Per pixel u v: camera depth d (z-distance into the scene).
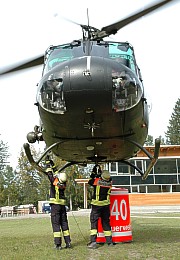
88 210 34.81
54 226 7.46
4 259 6.31
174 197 34.16
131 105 6.15
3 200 62.69
